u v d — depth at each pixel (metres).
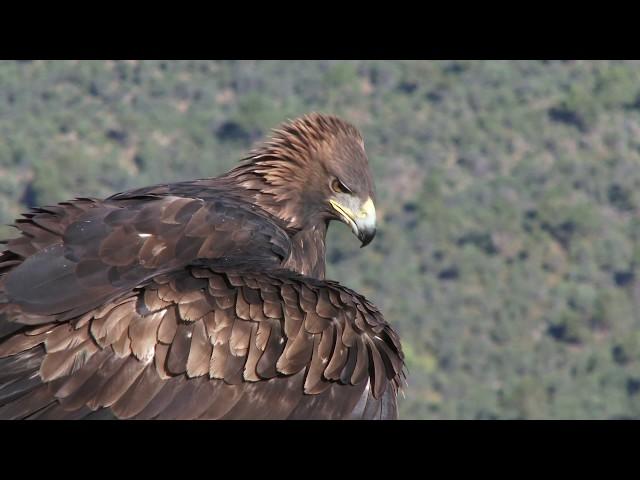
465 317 57.06
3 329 6.20
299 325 6.50
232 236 7.09
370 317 6.78
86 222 6.78
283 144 8.62
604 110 68.88
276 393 6.38
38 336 6.17
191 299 6.33
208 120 61.00
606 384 54.56
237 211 7.31
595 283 60.25
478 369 54.94
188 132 59.75
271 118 60.31
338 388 6.52
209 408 6.20
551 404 52.12
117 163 56.31
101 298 6.33
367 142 67.75
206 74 64.31
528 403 51.97
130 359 6.13
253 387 6.32
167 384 6.15
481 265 61.44
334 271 60.19
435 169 65.94
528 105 69.88
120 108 59.66
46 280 6.37
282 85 66.06
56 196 50.22
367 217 8.49
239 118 59.88
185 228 6.95
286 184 8.49
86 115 57.44
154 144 57.53
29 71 59.00
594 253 60.94
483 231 63.03
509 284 60.25
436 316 57.91
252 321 6.39
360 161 8.62
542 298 59.19
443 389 53.69
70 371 6.08
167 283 6.36
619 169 66.38
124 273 6.55
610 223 63.34
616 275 61.16
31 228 6.77
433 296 59.31
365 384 6.61
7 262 6.59
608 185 65.56
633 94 70.31
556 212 63.50
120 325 6.16
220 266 6.63
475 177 66.25
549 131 69.50
